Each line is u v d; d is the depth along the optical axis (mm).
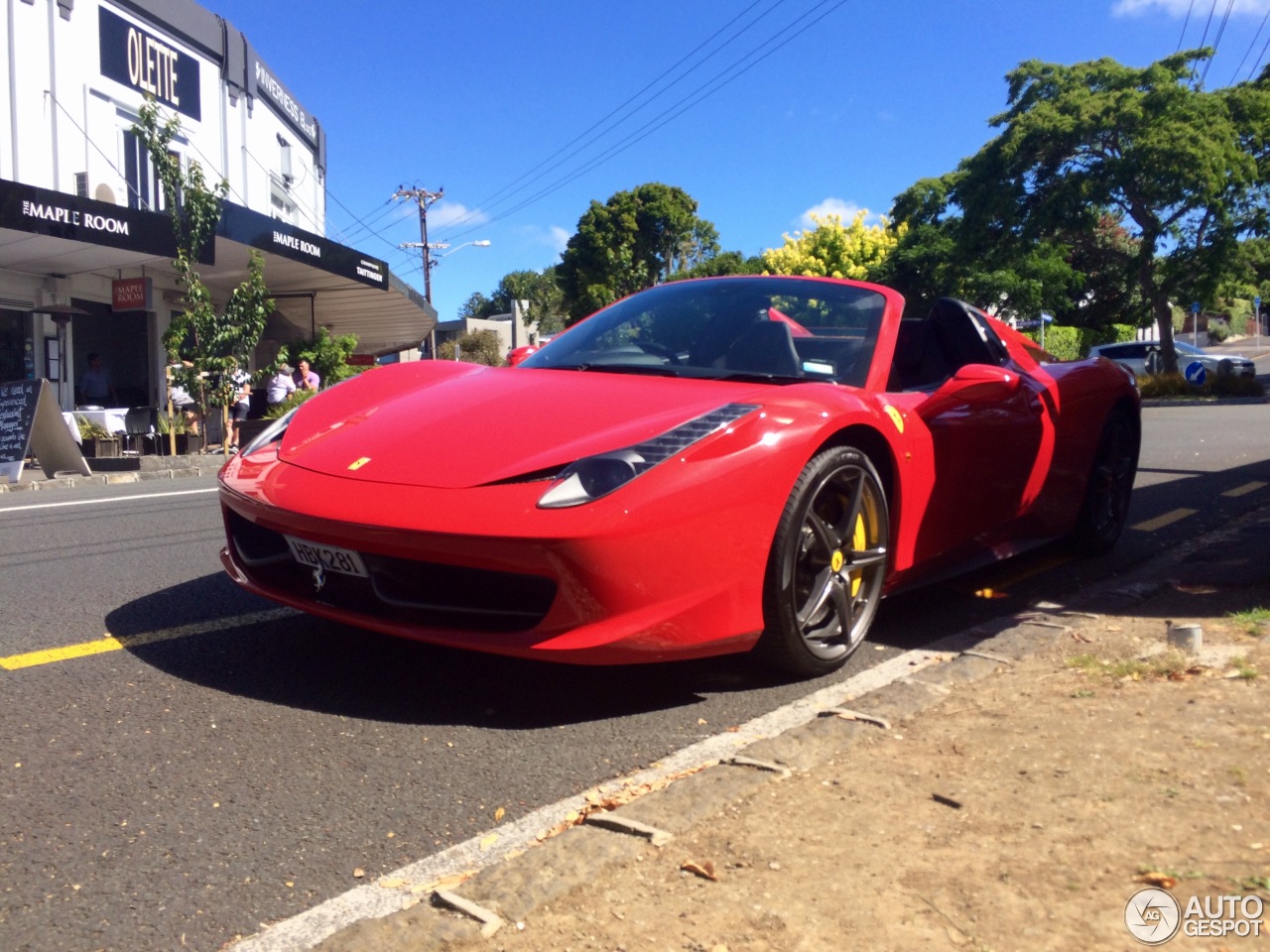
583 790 2084
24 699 2566
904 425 3014
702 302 3543
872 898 1576
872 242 37250
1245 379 20969
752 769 2061
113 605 3525
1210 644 2818
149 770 2154
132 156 15195
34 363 13562
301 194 22125
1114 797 1884
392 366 3506
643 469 2369
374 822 1940
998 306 28672
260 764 2191
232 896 1680
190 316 12180
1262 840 1709
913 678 2648
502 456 2496
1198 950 1422
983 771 2039
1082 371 4234
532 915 1555
